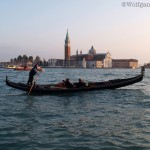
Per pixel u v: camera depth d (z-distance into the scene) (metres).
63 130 11.68
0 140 10.19
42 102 20.28
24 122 13.21
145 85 40.59
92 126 12.40
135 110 16.81
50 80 49.88
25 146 9.55
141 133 11.23
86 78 62.19
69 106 18.47
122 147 9.52
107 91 28.33
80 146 9.62
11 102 20.14
